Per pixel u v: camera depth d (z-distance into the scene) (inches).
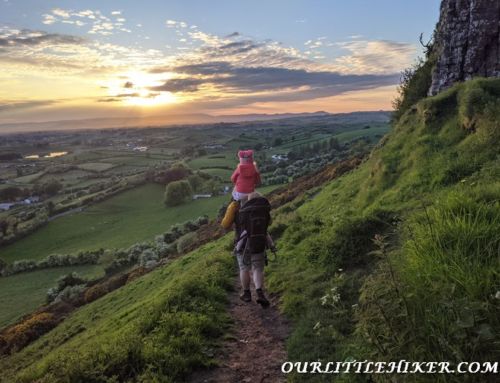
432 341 118.0
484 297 121.2
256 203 252.1
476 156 417.7
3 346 1123.9
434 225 175.5
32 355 893.8
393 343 124.4
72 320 1040.8
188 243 1811.0
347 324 196.5
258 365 190.7
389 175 540.1
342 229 299.1
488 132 437.4
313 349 187.3
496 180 323.0
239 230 258.1
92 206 4456.2
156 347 198.2
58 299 1694.1
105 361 194.1
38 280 2385.6
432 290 131.0
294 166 4874.5
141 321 252.7
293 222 542.6
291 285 282.7
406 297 131.3
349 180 783.7
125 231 3410.4
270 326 233.8
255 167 260.8
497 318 113.4
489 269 130.5
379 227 290.8
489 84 532.1
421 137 544.1
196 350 200.7
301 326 213.2
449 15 782.5
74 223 3922.2
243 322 245.9
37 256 3112.7
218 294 285.1
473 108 493.7
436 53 916.6
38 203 5890.8
